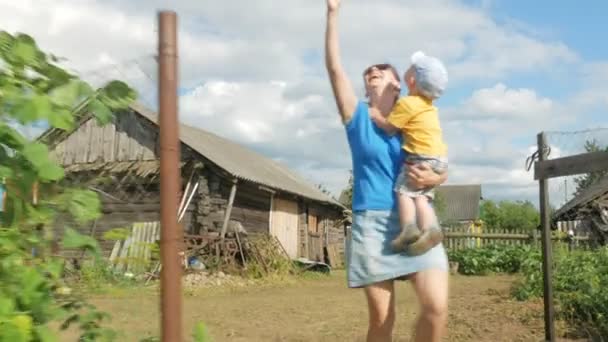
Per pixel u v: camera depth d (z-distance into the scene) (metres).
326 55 3.48
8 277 1.87
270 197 21.53
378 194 3.40
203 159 17.81
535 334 6.88
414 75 3.46
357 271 3.42
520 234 24.41
